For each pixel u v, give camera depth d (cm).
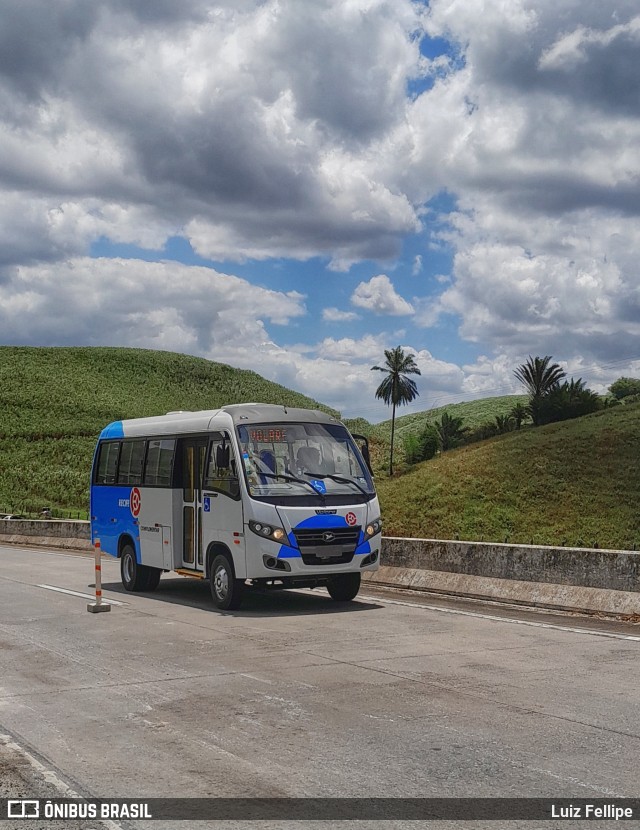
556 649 1042
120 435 1897
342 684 867
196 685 881
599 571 1345
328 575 1401
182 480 1617
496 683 860
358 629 1215
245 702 805
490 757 627
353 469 1470
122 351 18438
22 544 3488
